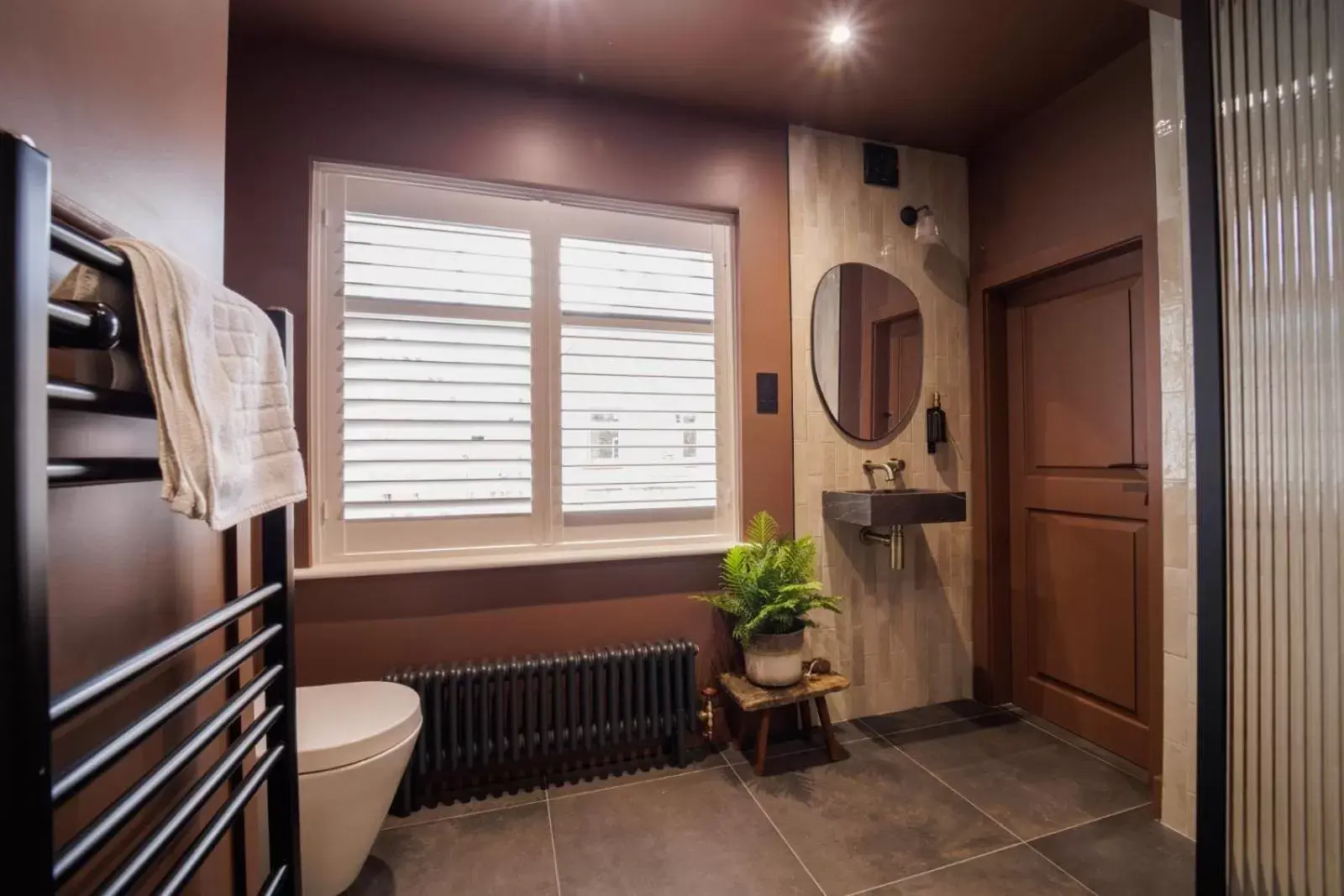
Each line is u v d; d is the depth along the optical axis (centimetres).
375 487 195
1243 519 94
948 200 262
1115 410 213
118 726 69
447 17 175
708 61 198
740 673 225
